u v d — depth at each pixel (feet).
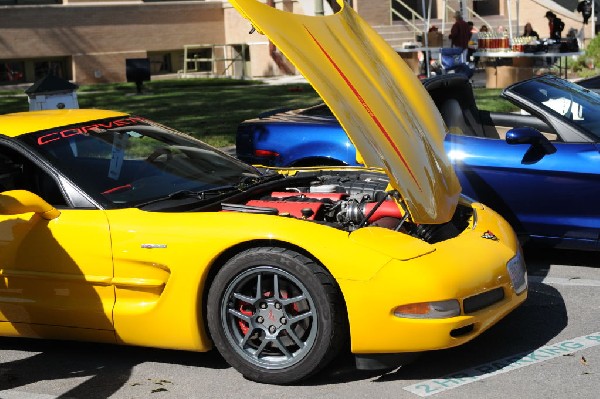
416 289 14.29
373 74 18.19
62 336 16.78
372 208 17.08
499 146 22.21
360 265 14.42
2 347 17.97
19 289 16.75
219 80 80.12
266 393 14.89
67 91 37.50
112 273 15.98
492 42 66.69
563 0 96.89
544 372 15.26
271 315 15.05
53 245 16.24
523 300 16.42
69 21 85.35
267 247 15.01
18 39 83.51
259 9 16.67
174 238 15.48
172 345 15.88
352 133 15.74
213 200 16.89
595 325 17.57
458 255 15.26
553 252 23.57
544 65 70.95
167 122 48.70
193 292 15.44
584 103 22.98
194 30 90.17
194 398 14.88
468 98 25.20
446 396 14.42
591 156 21.16
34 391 15.53
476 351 16.35
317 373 15.14
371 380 15.19
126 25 87.40
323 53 17.11
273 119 26.58
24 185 17.31
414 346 14.40
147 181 17.44
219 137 42.22
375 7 83.66
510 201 21.99
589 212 21.21
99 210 16.34
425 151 17.76
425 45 71.10
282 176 19.39
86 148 17.71
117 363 16.72
